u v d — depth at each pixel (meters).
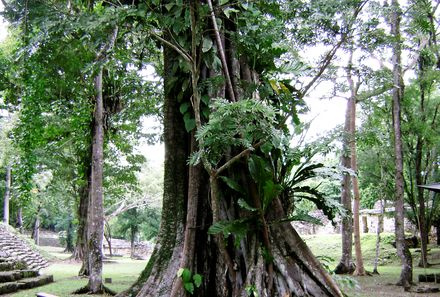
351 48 5.45
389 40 5.41
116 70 11.59
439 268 16.38
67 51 7.91
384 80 7.54
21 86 9.95
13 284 8.91
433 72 12.27
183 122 5.93
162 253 5.45
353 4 5.04
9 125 15.15
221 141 4.57
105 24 5.39
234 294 5.05
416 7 8.73
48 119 10.73
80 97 10.52
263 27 5.55
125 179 17.19
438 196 16.16
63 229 40.03
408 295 9.16
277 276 4.93
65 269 16.41
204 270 5.34
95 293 8.90
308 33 5.29
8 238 19.39
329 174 5.71
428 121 13.31
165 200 5.75
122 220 30.41
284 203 5.68
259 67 5.99
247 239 5.20
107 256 29.41
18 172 10.44
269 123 4.63
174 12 5.35
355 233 14.02
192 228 5.30
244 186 5.34
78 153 13.98
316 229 28.84
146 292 5.15
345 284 5.48
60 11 5.73
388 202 23.86
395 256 19.09
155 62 10.27
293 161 5.66
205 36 5.65
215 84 5.29
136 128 14.58
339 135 5.52
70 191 20.81
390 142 13.48
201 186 5.60
